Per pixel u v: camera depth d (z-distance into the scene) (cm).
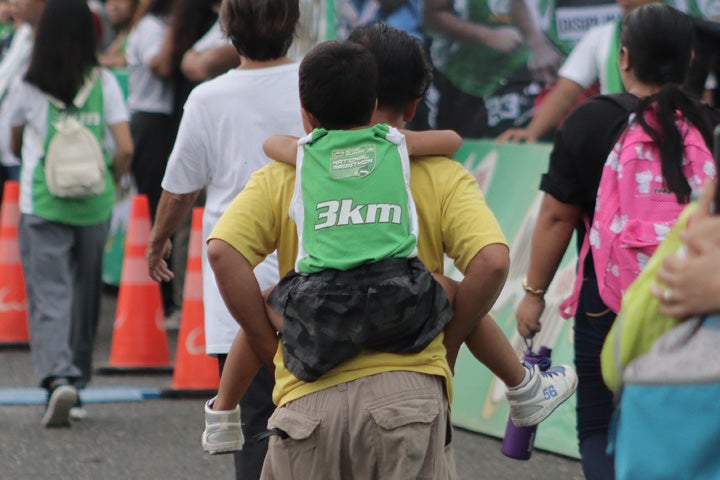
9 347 3100
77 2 2312
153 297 2845
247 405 1460
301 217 1131
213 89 1495
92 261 2402
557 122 2341
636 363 895
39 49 2305
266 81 1491
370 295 1089
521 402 1254
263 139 1485
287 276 1141
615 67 2205
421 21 2558
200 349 2589
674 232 903
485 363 1233
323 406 1105
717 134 873
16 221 3141
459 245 1136
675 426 862
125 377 2784
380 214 1111
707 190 869
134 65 3300
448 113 2558
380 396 1095
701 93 1712
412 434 1089
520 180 2345
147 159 3306
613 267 1324
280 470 1129
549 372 1300
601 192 1342
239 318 1162
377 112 1209
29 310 2367
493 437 2194
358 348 1098
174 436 2261
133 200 2867
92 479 1988
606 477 1362
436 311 1122
